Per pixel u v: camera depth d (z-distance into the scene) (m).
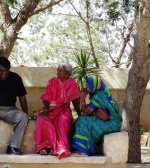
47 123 7.08
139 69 8.83
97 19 14.24
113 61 15.96
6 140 7.26
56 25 18.70
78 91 7.28
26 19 10.66
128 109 8.99
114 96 13.19
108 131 7.13
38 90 13.23
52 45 19.11
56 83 7.27
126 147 7.06
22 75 13.13
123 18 10.02
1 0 9.01
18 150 7.07
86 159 6.93
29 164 6.97
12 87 7.26
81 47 19.00
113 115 7.21
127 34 14.30
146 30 8.56
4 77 7.15
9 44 10.62
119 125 7.24
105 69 13.16
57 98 7.21
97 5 12.68
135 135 8.98
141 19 8.55
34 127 7.30
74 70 11.18
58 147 6.93
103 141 7.12
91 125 7.08
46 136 7.08
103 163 6.96
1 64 7.07
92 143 7.09
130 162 8.95
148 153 10.56
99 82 7.21
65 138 6.97
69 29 18.86
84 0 15.69
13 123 7.17
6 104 7.20
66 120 7.08
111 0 9.69
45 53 19.41
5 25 10.70
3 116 7.16
